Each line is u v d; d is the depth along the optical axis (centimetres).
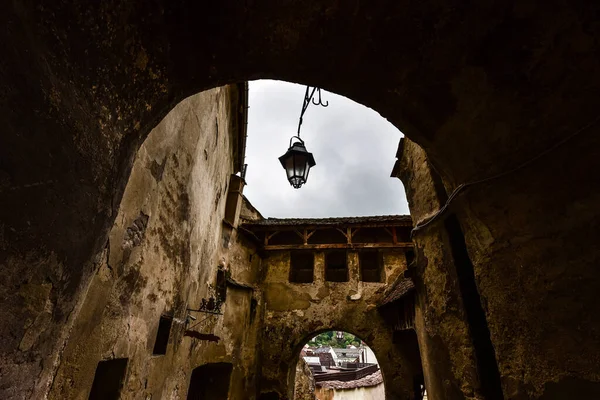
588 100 138
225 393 681
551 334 158
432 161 239
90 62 118
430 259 323
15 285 95
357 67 191
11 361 101
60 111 104
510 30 148
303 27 170
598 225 137
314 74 201
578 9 129
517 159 173
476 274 217
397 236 926
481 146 192
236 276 795
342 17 164
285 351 823
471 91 175
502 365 193
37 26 92
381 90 203
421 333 401
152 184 282
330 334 5647
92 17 113
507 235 186
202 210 486
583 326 142
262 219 1014
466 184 212
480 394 238
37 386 124
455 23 155
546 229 160
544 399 161
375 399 1192
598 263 136
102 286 214
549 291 159
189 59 176
